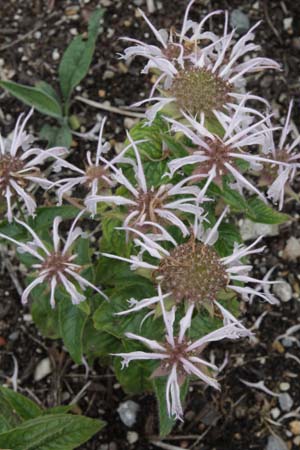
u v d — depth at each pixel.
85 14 0.51
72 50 0.48
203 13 0.51
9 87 0.45
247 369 0.44
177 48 0.32
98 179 0.31
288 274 0.45
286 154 0.31
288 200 0.47
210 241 0.29
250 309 0.45
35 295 0.36
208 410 0.43
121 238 0.32
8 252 0.46
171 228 0.31
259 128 0.31
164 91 0.30
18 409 0.31
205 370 0.28
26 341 0.44
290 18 0.51
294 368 0.44
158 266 0.28
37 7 0.52
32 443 0.27
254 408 0.43
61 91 0.49
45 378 0.44
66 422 0.27
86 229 0.46
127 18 0.51
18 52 0.51
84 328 0.37
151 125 0.32
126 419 0.42
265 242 0.46
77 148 0.48
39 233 0.34
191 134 0.28
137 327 0.32
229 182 0.30
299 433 0.42
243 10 0.51
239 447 0.42
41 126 0.49
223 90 0.30
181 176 0.31
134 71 0.50
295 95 0.49
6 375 0.44
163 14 0.51
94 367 0.44
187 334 0.30
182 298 0.28
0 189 0.30
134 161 0.30
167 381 0.28
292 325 0.44
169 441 0.42
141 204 0.29
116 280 0.33
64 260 0.30
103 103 0.49
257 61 0.31
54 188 0.46
